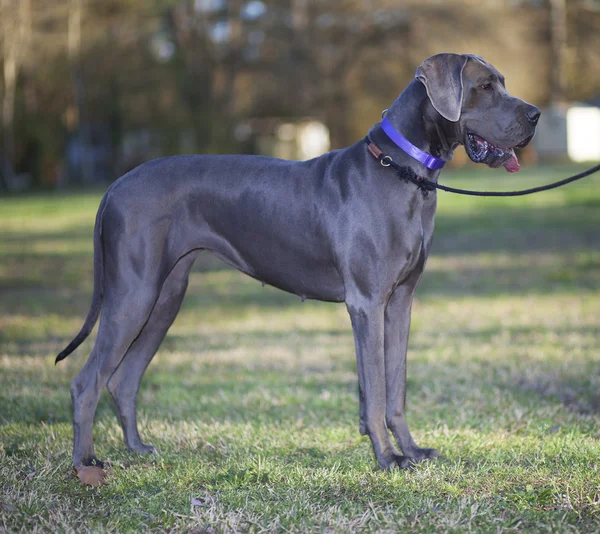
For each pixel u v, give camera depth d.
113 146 36.72
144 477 3.86
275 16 36.38
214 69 36.59
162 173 4.18
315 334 7.73
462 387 5.54
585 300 8.69
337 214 3.88
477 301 8.93
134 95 34.59
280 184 4.07
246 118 39.16
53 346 7.29
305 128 47.38
